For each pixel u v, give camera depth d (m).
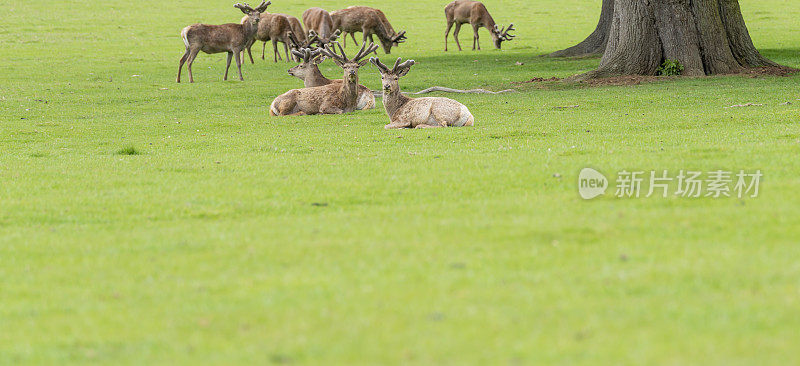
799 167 24.27
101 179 28.06
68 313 14.16
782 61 73.25
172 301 14.47
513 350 11.55
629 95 53.03
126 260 17.44
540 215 19.81
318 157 31.77
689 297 13.38
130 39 110.69
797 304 12.80
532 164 27.33
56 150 36.97
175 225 20.91
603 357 11.17
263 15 84.50
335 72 76.62
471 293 14.08
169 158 33.22
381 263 16.22
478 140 35.28
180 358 11.83
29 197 25.06
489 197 22.67
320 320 13.11
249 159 31.94
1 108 54.59
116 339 12.77
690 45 62.12
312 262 16.58
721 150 28.41
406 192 23.78
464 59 88.38
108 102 58.28
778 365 10.73
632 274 14.66
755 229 17.42
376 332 12.47
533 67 77.12
